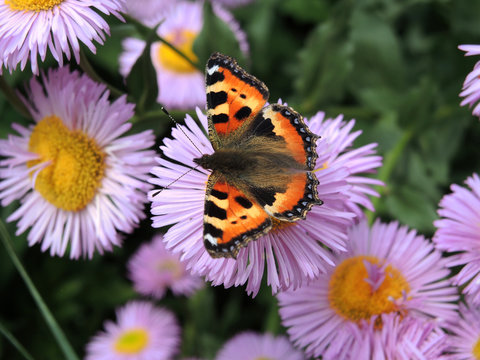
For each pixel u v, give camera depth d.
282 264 0.21
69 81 0.25
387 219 0.31
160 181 0.21
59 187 0.25
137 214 0.24
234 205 0.20
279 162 0.21
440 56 0.33
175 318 0.37
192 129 0.22
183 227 0.21
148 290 0.36
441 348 0.21
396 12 0.34
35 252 0.36
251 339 0.33
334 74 0.32
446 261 0.23
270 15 0.37
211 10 0.29
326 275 0.24
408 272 0.23
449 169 0.33
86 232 0.25
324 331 0.23
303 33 0.38
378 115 0.33
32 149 0.26
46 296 0.36
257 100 0.22
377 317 0.23
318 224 0.21
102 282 0.37
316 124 0.23
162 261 0.36
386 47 0.33
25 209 0.25
